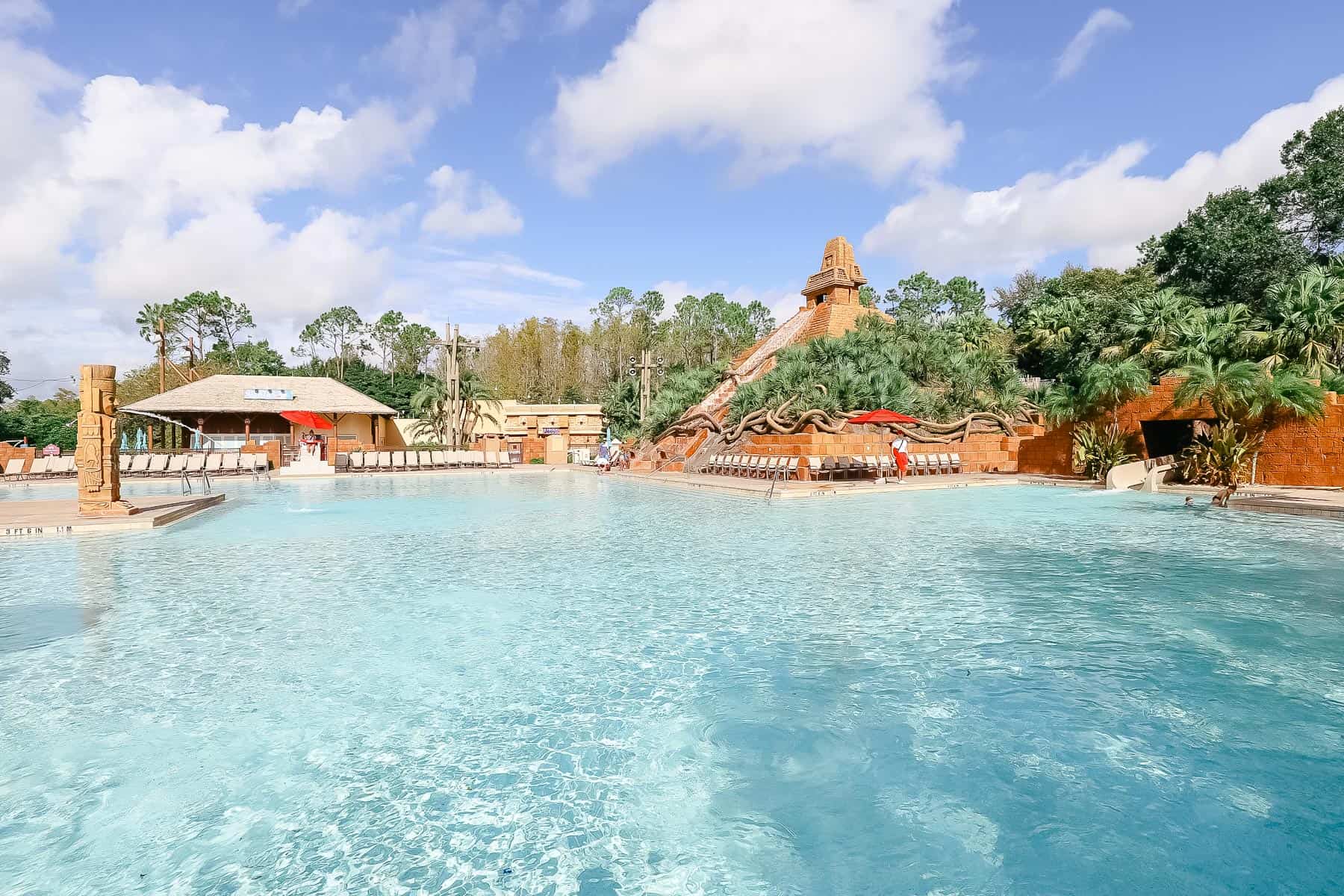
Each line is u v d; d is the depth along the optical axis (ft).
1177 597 20.51
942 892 7.55
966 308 252.83
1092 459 63.26
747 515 42.91
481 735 11.69
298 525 39.60
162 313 201.77
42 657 15.70
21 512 41.83
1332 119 98.07
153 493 60.13
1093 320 98.37
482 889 7.73
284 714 12.55
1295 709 12.36
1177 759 10.59
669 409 104.32
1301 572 24.02
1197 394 54.85
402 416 177.17
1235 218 99.04
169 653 15.98
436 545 31.78
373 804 9.57
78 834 8.87
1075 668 14.58
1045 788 9.80
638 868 8.12
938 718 12.17
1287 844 8.38
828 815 9.18
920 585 22.65
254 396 115.85
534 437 115.65
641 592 21.90
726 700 13.04
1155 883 7.68
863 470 65.77
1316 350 56.34
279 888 7.80
